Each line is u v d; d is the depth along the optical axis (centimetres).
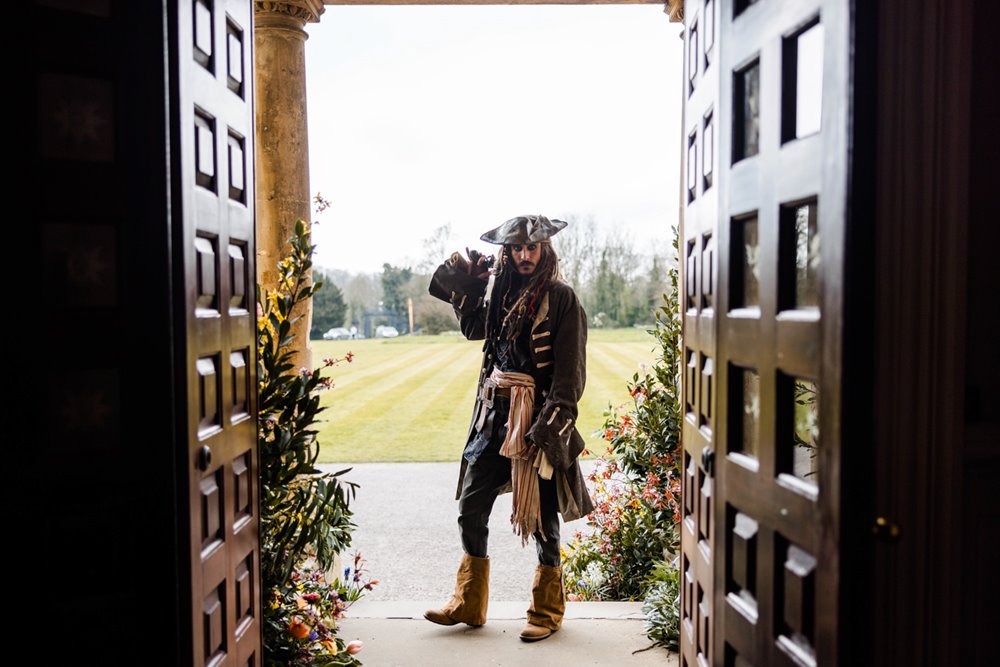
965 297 162
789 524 168
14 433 176
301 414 319
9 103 172
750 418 203
